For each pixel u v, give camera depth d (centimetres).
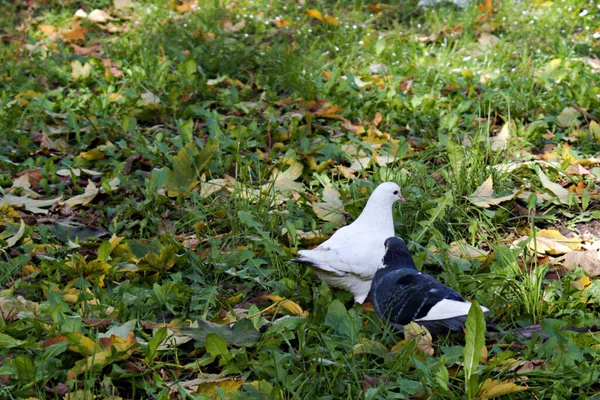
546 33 861
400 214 503
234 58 782
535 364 360
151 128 659
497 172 562
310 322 401
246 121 667
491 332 397
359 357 373
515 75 748
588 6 937
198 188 560
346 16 917
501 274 432
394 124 663
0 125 649
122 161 620
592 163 593
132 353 373
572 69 768
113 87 733
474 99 706
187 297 432
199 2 927
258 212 510
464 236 502
